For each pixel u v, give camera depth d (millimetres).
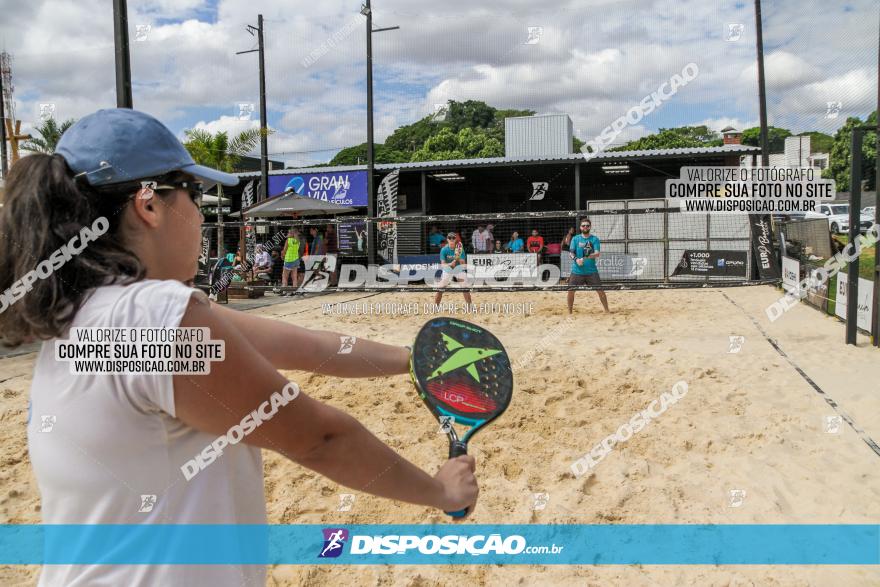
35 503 3594
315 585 2705
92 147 952
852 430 4438
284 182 18859
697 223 15320
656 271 15508
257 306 11883
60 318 892
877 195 7082
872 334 7086
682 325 8828
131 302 888
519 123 18656
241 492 1042
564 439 4391
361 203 18359
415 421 4750
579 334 8242
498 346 1295
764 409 4910
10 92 10758
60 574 936
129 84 6375
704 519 3273
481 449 4180
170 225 1037
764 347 7098
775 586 2682
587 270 10336
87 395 891
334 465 961
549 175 20109
